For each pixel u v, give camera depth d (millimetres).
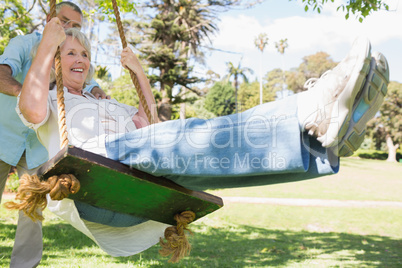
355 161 45531
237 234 8656
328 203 18062
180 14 21797
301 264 5609
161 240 2195
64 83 2432
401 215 15125
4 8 10312
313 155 1758
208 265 5156
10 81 2914
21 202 1700
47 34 1999
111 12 6898
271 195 20109
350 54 1618
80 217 2100
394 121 54531
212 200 2076
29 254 3367
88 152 1704
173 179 1934
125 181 1815
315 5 5215
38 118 1988
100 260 4789
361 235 10383
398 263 6172
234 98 55062
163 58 20141
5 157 3270
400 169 38875
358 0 4809
